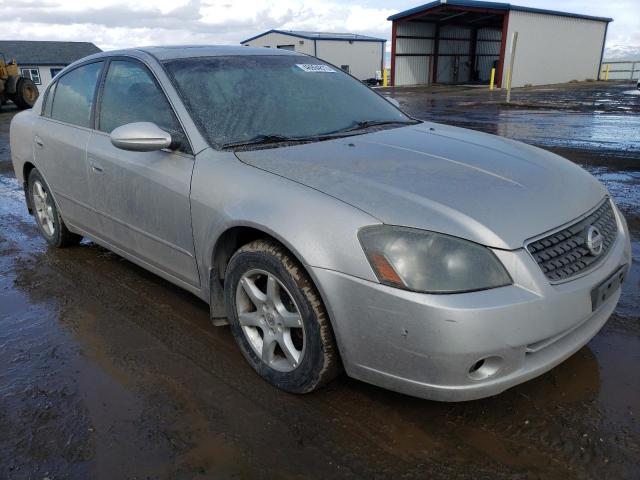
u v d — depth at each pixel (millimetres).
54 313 3398
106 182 3361
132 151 2910
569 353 2213
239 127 2924
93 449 2207
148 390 2574
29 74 42094
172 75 3078
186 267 2930
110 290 3699
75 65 4051
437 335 1947
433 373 2012
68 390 2596
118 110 3373
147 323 3223
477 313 1919
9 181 7609
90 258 4324
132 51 3459
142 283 3791
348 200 2201
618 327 2992
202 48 3488
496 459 2080
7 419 2402
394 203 2148
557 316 2047
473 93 25141
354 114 3375
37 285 3838
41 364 2828
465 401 2213
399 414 2348
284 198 2322
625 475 1979
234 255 2561
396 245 2033
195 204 2688
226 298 2693
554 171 2637
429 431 2240
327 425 2297
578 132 10656
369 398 2459
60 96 4109
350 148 2762
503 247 2020
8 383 2670
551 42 30703
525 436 2191
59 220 4309
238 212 2436
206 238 2643
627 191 5855
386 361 2098
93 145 3482
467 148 2842
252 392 2535
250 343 2639
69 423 2365
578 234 2268
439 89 29438
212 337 3039
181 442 2230
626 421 2248
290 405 2434
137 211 3152
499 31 38844
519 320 1965
